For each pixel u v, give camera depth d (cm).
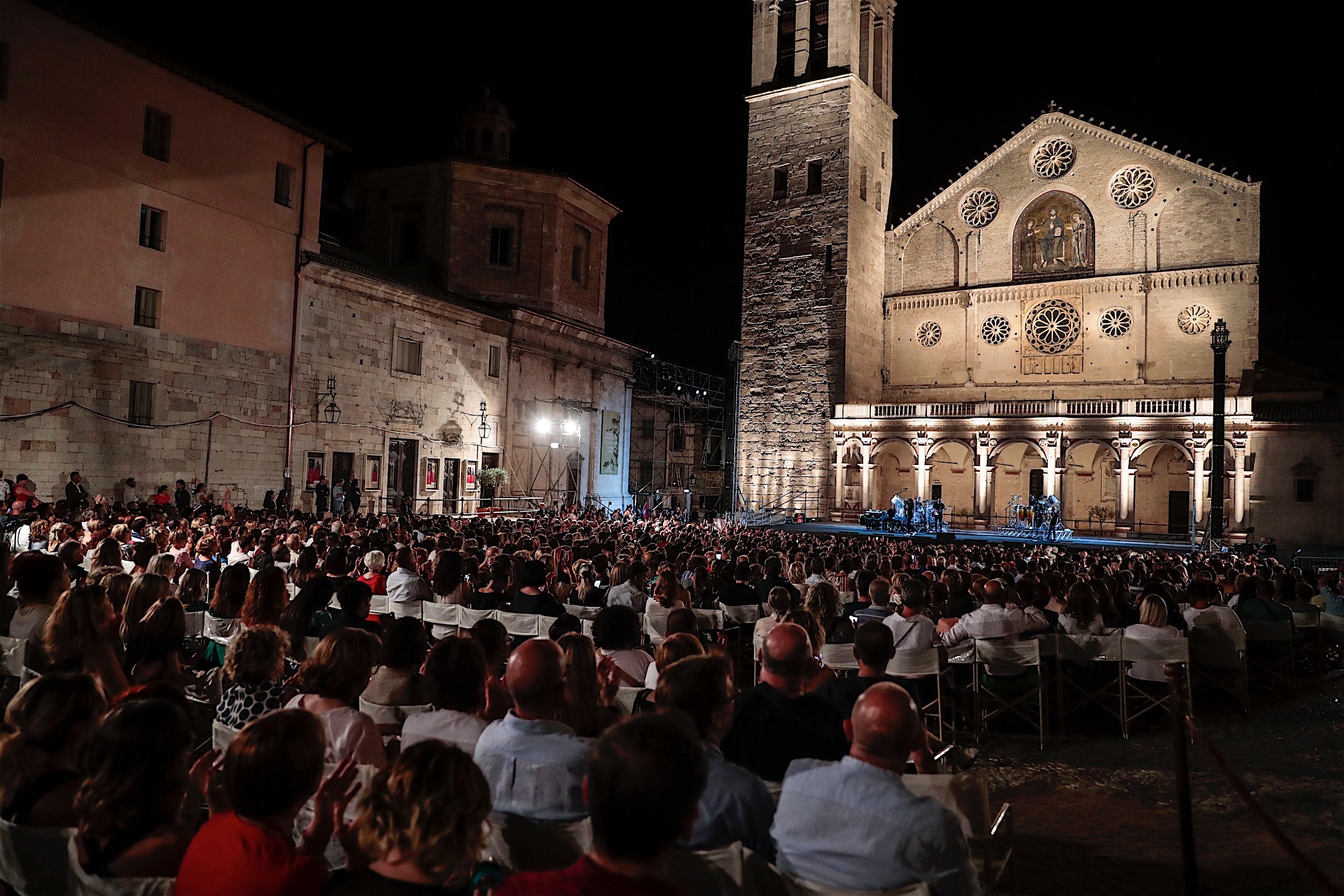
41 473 2569
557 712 578
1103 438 4672
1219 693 1302
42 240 2580
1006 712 1132
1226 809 847
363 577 1272
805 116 5719
